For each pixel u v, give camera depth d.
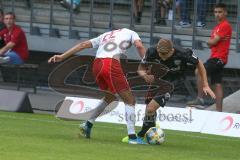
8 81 44.31
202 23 43.09
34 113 36.38
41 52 47.81
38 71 43.16
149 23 45.28
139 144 24.33
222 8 34.94
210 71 34.84
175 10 42.84
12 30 39.91
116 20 46.53
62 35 47.03
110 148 22.62
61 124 30.73
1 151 20.41
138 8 45.12
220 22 35.09
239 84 41.62
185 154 22.44
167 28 43.72
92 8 45.28
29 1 48.62
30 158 19.34
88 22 46.66
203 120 31.41
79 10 47.34
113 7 45.84
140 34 44.62
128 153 21.62
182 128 31.72
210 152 23.67
